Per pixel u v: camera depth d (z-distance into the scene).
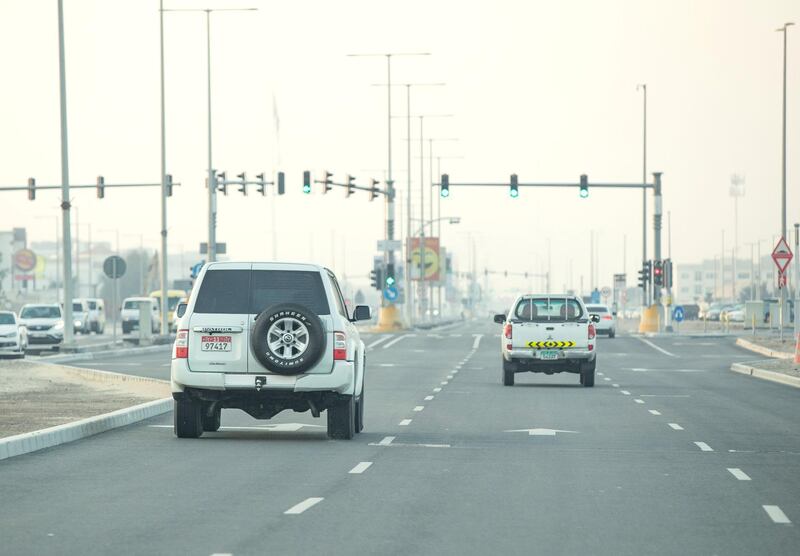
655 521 19.67
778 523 19.56
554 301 55.81
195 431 32.50
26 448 29.05
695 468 26.69
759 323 146.38
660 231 119.31
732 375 65.50
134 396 45.22
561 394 50.81
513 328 55.12
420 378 61.34
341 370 31.02
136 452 29.09
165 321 99.38
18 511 20.27
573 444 31.69
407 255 157.00
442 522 19.41
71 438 31.89
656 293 124.81
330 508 20.75
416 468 26.34
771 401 47.50
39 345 104.12
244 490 22.86
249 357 30.77
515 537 18.09
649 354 88.69
